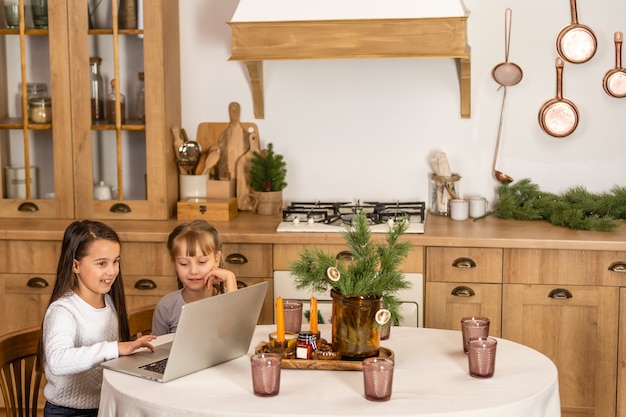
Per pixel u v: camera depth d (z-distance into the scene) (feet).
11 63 11.51
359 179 12.24
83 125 11.41
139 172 11.47
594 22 11.72
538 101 11.91
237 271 10.71
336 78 12.08
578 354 10.41
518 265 10.34
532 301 10.38
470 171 12.10
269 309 10.73
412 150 12.12
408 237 10.36
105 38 11.27
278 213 11.98
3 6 11.39
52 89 11.37
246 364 6.79
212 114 12.31
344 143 12.19
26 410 7.47
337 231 10.52
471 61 11.90
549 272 10.30
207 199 11.75
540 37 11.78
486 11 11.81
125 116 11.37
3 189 11.66
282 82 12.16
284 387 6.21
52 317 7.11
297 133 12.25
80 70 11.32
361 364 6.59
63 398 7.32
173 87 11.84
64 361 6.75
